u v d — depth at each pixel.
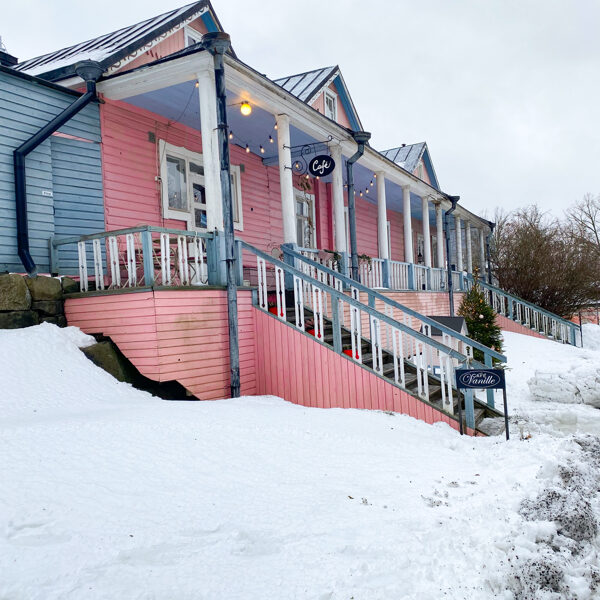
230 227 6.90
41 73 8.49
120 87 8.27
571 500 3.33
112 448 3.89
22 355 5.56
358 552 2.78
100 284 7.00
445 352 6.56
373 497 3.60
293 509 3.33
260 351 7.43
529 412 8.06
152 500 3.30
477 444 5.48
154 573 2.53
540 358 14.30
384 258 13.11
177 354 6.35
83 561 2.60
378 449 4.71
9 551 2.62
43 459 3.58
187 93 8.53
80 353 6.09
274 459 4.14
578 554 2.88
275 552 2.79
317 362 7.04
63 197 7.93
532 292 24.08
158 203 9.41
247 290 7.43
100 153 8.48
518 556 2.67
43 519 2.95
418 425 5.98
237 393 6.75
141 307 6.27
